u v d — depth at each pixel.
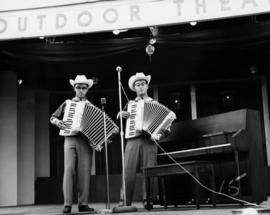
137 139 5.59
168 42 9.63
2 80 10.98
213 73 10.93
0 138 10.78
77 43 9.99
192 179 5.93
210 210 4.60
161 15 5.89
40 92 12.03
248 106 11.84
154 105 5.56
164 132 5.51
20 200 11.07
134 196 10.14
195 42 9.64
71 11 6.08
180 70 10.91
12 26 6.16
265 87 11.34
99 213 5.09
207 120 5.77
